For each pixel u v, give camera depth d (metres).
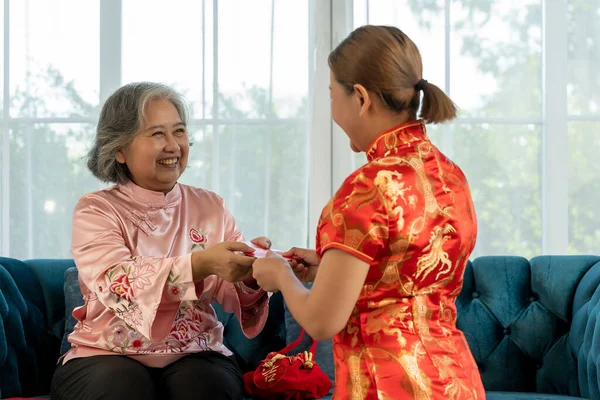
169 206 2.41
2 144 3.62
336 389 1.63
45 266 3.00
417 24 3.58
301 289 1.63
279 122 3.58
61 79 3.63
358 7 3.58
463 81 3.58
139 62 3.62
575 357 2.92
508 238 3.58
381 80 1.64
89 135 3.63
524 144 3.59
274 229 3.57
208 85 3.58
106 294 2.17
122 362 2.18
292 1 3.59
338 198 1.58
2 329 2.64
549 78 3.58
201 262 2.11
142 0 3.62
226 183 3.58
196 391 2.13
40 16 3.65
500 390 2.99
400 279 1.58
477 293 3.11
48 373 2.84
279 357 2.69
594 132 3.59
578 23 3.60
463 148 3.58
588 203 3.58
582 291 2.96
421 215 1.57
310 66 3.59
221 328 2.44
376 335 1.58
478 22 3.59
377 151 1.66
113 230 2.29
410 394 1.54
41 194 3.62
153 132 2.33
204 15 3.59
